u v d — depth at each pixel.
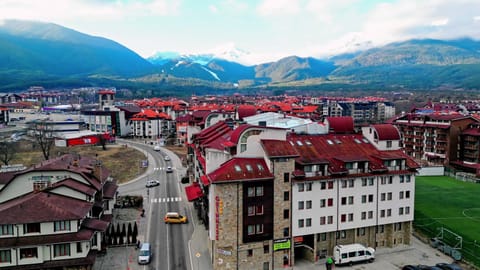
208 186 73.31
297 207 71.38
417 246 81.19
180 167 156.25
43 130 188.00
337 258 72.06
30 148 186.88
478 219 98.06
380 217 78.06
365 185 76.31
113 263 70.50
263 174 69.19
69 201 68.25
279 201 70.44
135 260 71.88
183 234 84.88
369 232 78.62
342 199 74.69
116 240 78.25
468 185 135.12
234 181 66.94
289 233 71.44
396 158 79.06
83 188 73.88
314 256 73.31
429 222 95.44
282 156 69.75
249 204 68.56
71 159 94.06
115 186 93.88
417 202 113.44
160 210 101.69
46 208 62.97
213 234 69.19
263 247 69.88
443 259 74.94
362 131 89.19
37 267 60.31
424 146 175.62
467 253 77.25
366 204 76.62
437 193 123.81
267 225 69.88
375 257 75.56
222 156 76.88
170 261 71.69
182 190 121.50
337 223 74.50
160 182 131.75
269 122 99.12
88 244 65.31
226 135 87.38
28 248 60.50
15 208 61.84
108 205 85.88
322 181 72.56
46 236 61.66
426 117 178.38
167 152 191.25
